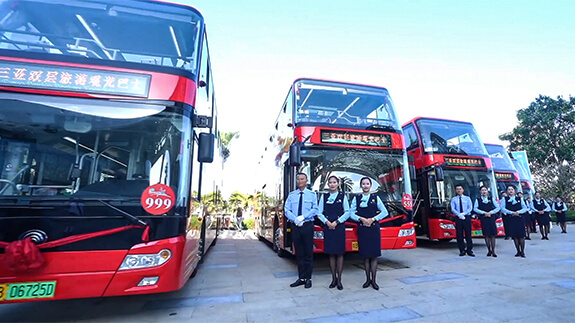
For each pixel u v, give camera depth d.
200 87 4.05
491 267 5.57
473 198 8.05
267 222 9.07
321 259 6.79
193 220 3.93
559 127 21.92
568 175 20.23
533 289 4.06
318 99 6.33
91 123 3.08
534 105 23.36
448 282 4.52
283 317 3.21
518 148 23.73
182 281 3.13
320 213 4.52
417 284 4.45
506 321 3.00
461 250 6.97
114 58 3.51
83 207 2.80
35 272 2.62
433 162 8.14
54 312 3.42
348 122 6.05
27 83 3.00
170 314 3.34
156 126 3.21
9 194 2.73
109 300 3.84
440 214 7.74
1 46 3.06
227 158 20.38
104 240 2.79
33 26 3.46
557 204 12.48
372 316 3.19
